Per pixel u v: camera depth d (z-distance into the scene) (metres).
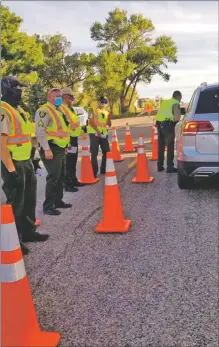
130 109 58.69
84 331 3.19
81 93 49.59
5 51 33.50
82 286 3.91
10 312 2.79
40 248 4.93
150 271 4.16
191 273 4.08
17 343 2.80
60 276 4.14
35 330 2.95
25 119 4.68
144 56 54.34
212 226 5.47
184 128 6.87
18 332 2.80
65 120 6.14
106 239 5.15
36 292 3.83
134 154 13.55
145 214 6.18
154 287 3.83
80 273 4.20
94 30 53.66
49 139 6.05
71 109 7.89
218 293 3.68
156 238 5.10
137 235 5.24
